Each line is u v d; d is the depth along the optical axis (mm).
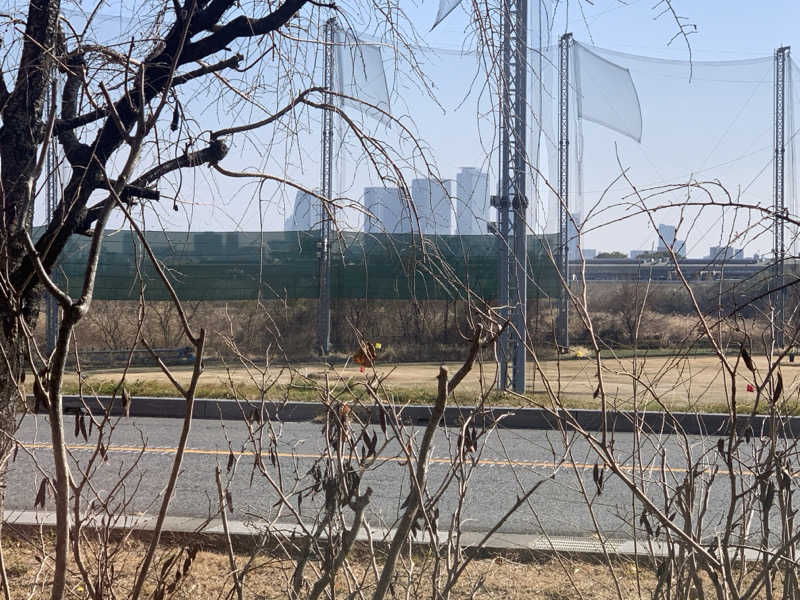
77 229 3234
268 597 3623
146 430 9766
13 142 3209
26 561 3949
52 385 1813
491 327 2334
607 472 7207
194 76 3604
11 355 3039
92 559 3449
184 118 3535
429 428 1998
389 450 7777
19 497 6191
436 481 6824
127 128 3361
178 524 5039
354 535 2324
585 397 9039
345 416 2479
